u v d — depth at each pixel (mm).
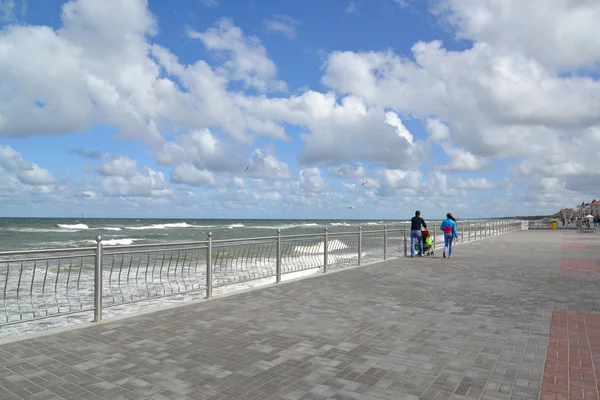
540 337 5641
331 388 3969
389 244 16750
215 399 3730
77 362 4645
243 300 8055
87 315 8375
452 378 4219
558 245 22953
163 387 3984
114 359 4742
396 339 5531
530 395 3818
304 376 4262
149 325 6211
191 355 4883
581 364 4609
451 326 6188
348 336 5668
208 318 6637
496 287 9547
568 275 11469
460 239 26828
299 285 9797
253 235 43531
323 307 7457
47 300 9453
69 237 39219
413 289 9281
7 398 3734
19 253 5605
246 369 4449
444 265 13781
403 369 4457
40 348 5125
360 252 14125
